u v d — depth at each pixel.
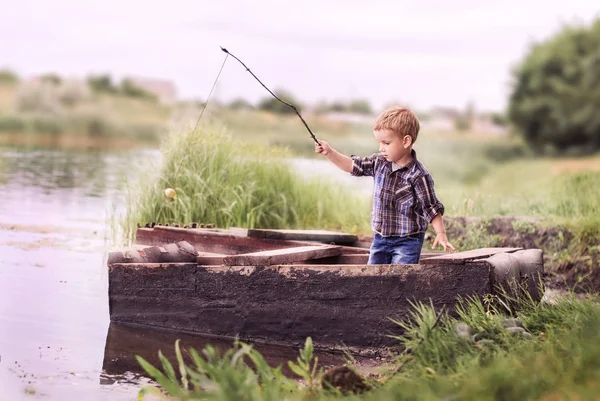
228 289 6.33
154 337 6.24
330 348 6.05
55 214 11.59
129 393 5.04
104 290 7.54
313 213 11.26
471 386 4.21
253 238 7.48
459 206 10.46
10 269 8.12
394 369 5.23
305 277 6.12
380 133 6.46
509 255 6.06
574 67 36.59
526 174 24.36
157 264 6.49
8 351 5.75
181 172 10.52
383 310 5.93
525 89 38.22
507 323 5.42
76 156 22.97
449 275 5.80
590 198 10.03
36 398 4.88
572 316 5.45
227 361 4.84
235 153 11.12
